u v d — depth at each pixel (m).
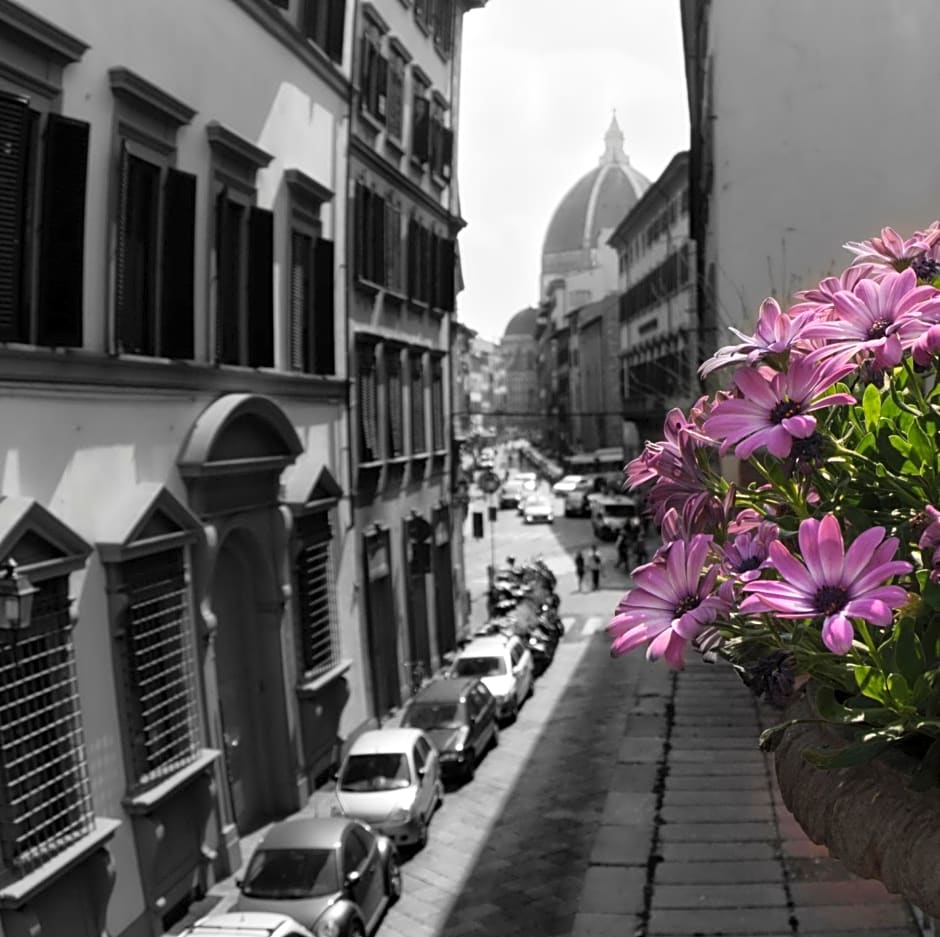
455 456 29.45
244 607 16.41
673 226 48.00
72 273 11.25
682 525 1.94
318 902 11.33
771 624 1.79
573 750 19.31
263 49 16.66
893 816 1.64
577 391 106.25
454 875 13.93
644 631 1.70
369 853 12.58
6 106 10.48
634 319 60.88
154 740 12.38
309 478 17.67
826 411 1.96
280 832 12.42
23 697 10.36
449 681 20.12
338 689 18.77
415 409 25.44
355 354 21.08
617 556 49.38
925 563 1.74
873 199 19.41
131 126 12.67
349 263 20.59
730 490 1.95
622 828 11.67
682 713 16.59
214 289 14.88
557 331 118.81
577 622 33.56
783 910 9.23
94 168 12.05
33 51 10.90
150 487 13.07
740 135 19.72
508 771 18.36
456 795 17.27
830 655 1.74
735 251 19.69
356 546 20.69
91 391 12.01
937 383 1.83
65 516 11.52
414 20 25.61
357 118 21.31
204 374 14.54
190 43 14.24
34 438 11.07
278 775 16.56
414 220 25.36
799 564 1.56
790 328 1.87
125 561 12.20
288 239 17.66
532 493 87.81
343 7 19.66
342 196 20.36
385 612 22.78
